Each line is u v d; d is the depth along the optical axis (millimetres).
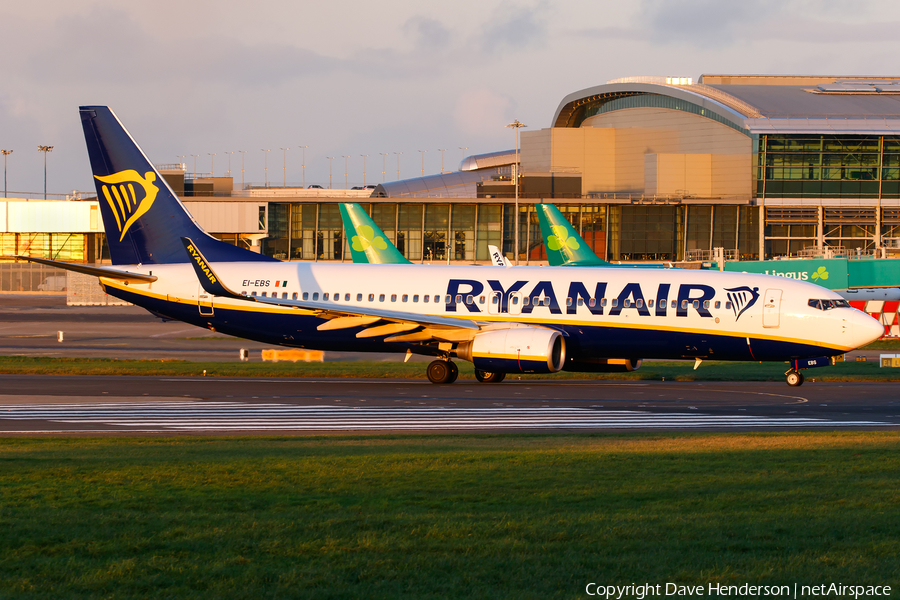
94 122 157750
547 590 34469
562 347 136250
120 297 158875
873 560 38219
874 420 103938
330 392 128750
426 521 44875
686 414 108750
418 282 148750
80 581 35062
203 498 51344
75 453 73188
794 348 135625
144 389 130125
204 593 33812
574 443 80562
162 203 158375
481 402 119188
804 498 51500
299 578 35594
